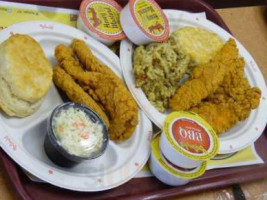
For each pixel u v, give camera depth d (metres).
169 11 0.54
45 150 0.38
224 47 0.51
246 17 0.64
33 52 0.38
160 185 0.42
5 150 0.34
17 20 0.44
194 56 0.49
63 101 0.43
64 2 0.48
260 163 0.48
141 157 0.41
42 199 0.37
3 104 0.36
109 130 0.42
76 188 0.36
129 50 0.48
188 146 0.39
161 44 0.47
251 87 0.52
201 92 0.46
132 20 0.47
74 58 0.44
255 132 0.49
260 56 0.60
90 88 0.42
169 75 0.46
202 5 0.58
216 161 0.46
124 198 0.40
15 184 0.35
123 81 0.45
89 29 0.46
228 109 0.47
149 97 0.45
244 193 0.46
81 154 0.36
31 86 0.36
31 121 0.39
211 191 0.45
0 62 0.36
